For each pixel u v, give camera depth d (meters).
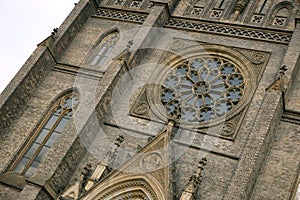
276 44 39.06
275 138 32.50
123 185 30.94
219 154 32.75
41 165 32.06
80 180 31.70
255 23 41.94
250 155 29.44
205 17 43.59
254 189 30.06
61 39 42.88
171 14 44.16
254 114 34.56
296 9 41.97
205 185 31.25
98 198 30.59
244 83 37.50
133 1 47.41
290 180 30.00
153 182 30.36
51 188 31.39
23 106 39.59
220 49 40.06
